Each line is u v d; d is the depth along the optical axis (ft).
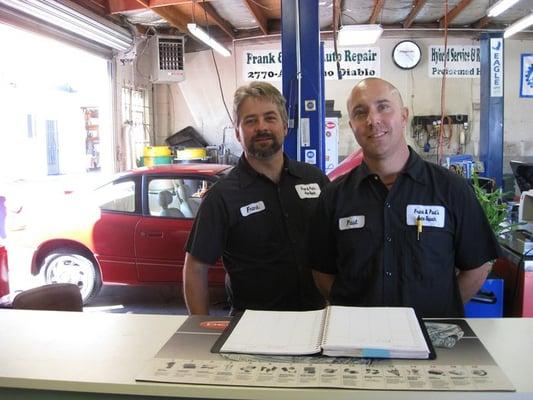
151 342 4.29
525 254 9.41
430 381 3.43
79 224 14.88
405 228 5.50
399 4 25.03
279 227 6.79
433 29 28.53
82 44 22.02
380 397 3.34
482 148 22.22
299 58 11.68
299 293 6.74
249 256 6.79
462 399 3.29
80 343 4.31
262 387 3.45
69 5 18.89
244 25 28.66
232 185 6.84
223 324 4.66
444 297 5.48
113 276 14.75
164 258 14.30
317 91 11.70
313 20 11.57
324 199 5.99
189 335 4.40
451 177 5.60
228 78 29.84
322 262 6.12
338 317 4.38
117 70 25.31
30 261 15.24
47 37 19.35
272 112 6.73
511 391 3.29
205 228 6.72
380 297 5.48
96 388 3.61
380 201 5.62
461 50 28.91
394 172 5.64
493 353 3.87
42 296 6.67
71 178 22.65
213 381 3.54
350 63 29.12
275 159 6.92
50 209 15.28
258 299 6.82
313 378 3.52
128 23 25.14
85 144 26.86
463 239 5.57
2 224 11.96
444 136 29.12
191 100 30.25
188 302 6.75
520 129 29.40
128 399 3.62
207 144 30.40
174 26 25.13
